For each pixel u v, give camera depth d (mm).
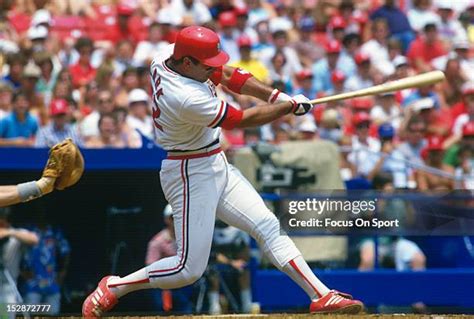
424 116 40062
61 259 25766
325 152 27672
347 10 47875
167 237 26109
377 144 38000
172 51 19250
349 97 19875
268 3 48438
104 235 26125
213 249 26391
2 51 42031
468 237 26953
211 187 19250
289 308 26359
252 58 43406
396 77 43875
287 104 19125
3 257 25328
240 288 26359
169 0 46594
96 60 42531
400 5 48875
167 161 19500
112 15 45188
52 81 39500
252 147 27656
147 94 39812
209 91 18844
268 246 19734
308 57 45438
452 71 42938
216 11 46906
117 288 20047
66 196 26031
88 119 36031
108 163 26438
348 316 19719
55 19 44812
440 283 26688
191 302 26109
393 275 26625
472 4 49719
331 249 26562
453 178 33125
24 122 35938
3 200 18594
